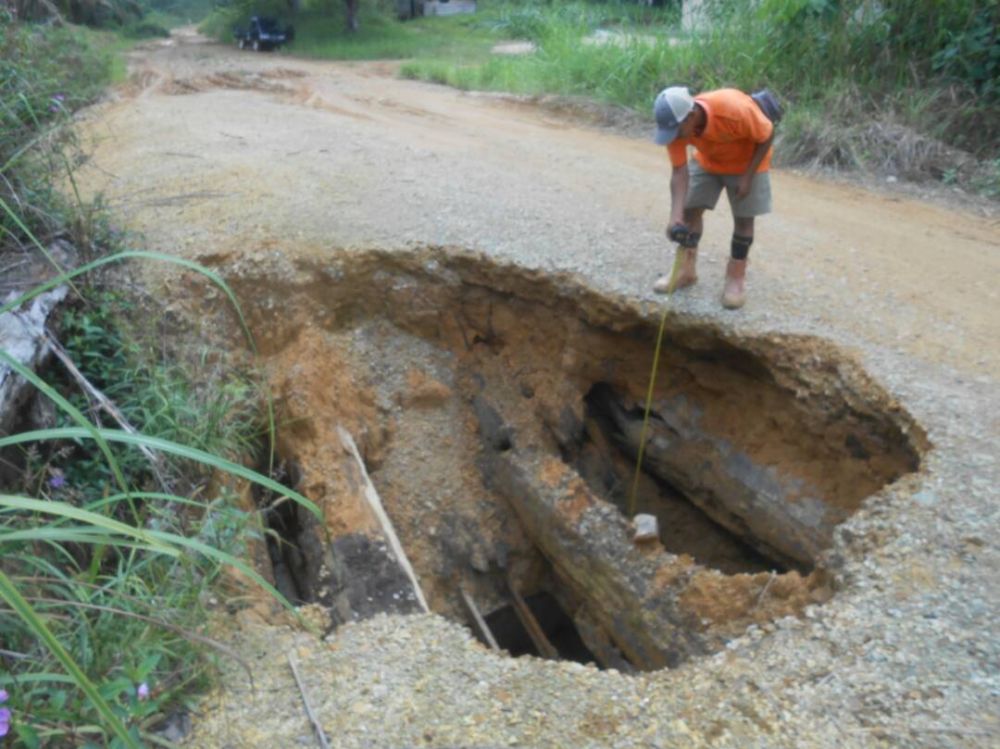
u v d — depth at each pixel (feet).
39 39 26.91
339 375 19.75
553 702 9.87
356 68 63.00
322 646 10.87
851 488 15.60
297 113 37.86
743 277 17.42
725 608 14.03
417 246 20.39
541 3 65.46
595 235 21.11
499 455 20.33
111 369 16.01
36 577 9.89
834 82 32.55
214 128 33.01
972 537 11.48
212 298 19.06
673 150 15.76
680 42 40.60
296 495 9.48
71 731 8.69
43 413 14.37
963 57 31.12
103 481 13.46
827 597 12.01
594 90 41.39
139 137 31.22
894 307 17.87
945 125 29.89
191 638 9.23
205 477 14.67
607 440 20.80
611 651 16.90
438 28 90.38
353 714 9.77
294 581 17.04
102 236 18.93
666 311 17.49
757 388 17.35
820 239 22.06
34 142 17.71
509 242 20.53
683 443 18.89
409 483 19.88
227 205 22.57
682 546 19.86
